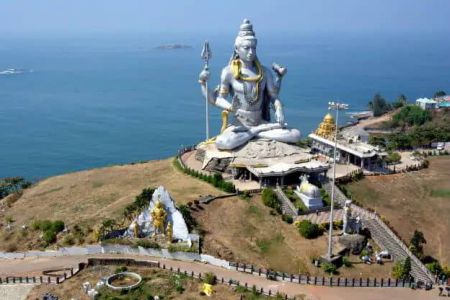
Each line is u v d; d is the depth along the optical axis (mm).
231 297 60844
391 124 178375
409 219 83812
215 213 78500
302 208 79688
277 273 65750
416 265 69188
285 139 97438
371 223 77688
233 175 92500
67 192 94688
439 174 101438
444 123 168875
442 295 62719
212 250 70562
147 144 177125
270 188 86250
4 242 77000
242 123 98875
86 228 76500
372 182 95250
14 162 156750
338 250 71312
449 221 83812
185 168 96812
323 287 63969
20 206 90562
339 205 82750
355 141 110000
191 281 64188
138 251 71812
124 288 62156
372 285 64688
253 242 73000
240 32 97000
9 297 63406
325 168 89812
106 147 173375
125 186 93875
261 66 98250
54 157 162125
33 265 69562
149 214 74500
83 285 63312
